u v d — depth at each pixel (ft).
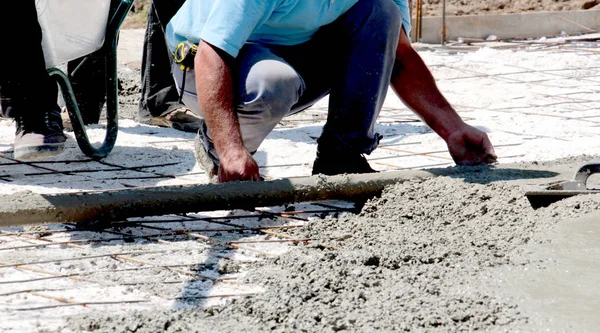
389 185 18.90
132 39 47.29
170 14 25.67
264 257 15.97
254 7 17.76
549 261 14.82
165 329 12.72
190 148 25.39
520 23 53.36
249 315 13.11
